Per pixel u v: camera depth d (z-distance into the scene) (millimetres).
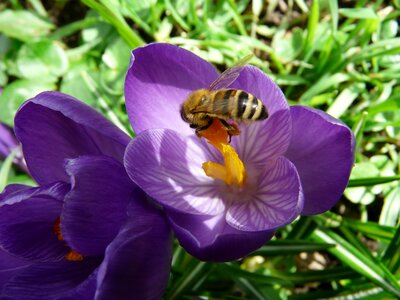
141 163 68
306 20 111
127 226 62
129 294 61
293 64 107
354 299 88
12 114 106
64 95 70
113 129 69
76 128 73
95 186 64
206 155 76
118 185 67
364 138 102
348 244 86
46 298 68
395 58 103
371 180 86
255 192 74
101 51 110
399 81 103
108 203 65
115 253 59
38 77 109
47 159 74
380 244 94
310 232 86
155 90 73
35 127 73
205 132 69
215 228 72
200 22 107
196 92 66
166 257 66
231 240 63
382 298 87
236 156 70
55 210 70
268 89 69
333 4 97
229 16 109
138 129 72
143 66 72
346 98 100
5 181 94
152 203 69
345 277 85
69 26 112
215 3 112
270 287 84
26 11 115
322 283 99
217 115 66
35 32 114
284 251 83
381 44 99
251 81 69
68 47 116
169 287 86
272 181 72
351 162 67
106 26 110
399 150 103
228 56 106
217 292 85
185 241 65
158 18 109
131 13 105
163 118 73
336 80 100
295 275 88
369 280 84
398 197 95
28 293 68
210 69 72
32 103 70
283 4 113
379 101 101
